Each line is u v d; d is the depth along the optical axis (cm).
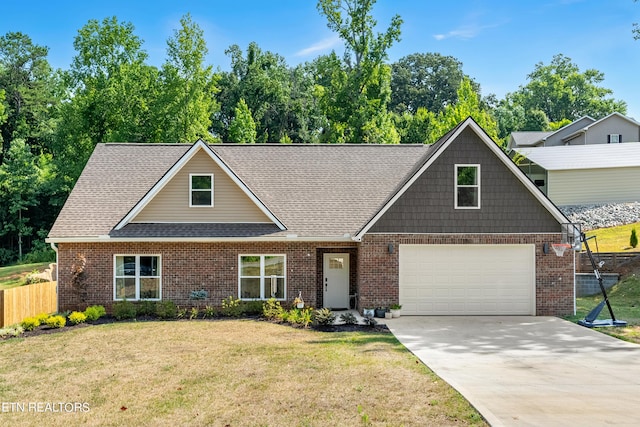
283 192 2241
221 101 6500
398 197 1966
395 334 1634
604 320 1825
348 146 2542
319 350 1382
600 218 3597
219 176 2094
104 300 2009
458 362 1259
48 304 2023
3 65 6303
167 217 2077
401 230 1964
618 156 4003
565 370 1186
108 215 2089
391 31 4456
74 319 1800
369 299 1964
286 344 1466
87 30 4241
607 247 2998
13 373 1212
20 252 4894
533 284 1978
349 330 1700
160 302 1984
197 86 4294
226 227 2062
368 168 2406
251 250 2052
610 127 5434
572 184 3878
